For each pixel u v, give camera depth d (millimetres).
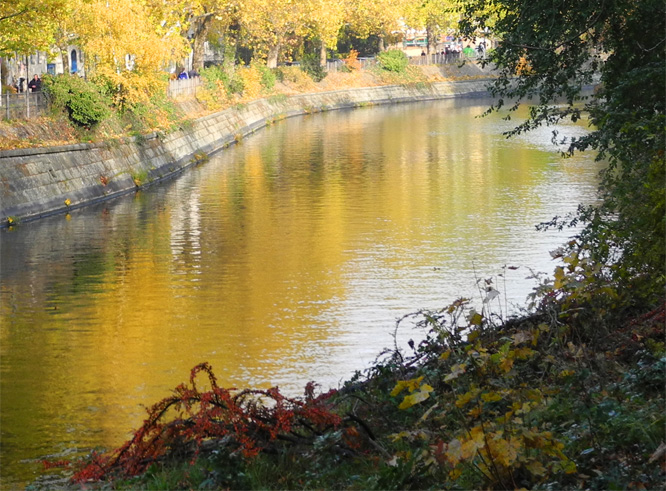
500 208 32938
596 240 12492
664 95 14312
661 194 10781
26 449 12352
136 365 16516
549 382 8492
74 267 25406
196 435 7688
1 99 37719
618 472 6250
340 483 7160
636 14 14531
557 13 14797
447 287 21594
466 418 7461
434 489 6578
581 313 9859
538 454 6551
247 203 36219
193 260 25875
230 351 17172
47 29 35531
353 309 19969
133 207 36312
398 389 7016
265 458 7664
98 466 8148
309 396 9430
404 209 33250
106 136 42406
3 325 19594
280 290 21953
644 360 8617
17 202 33156
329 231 29547
